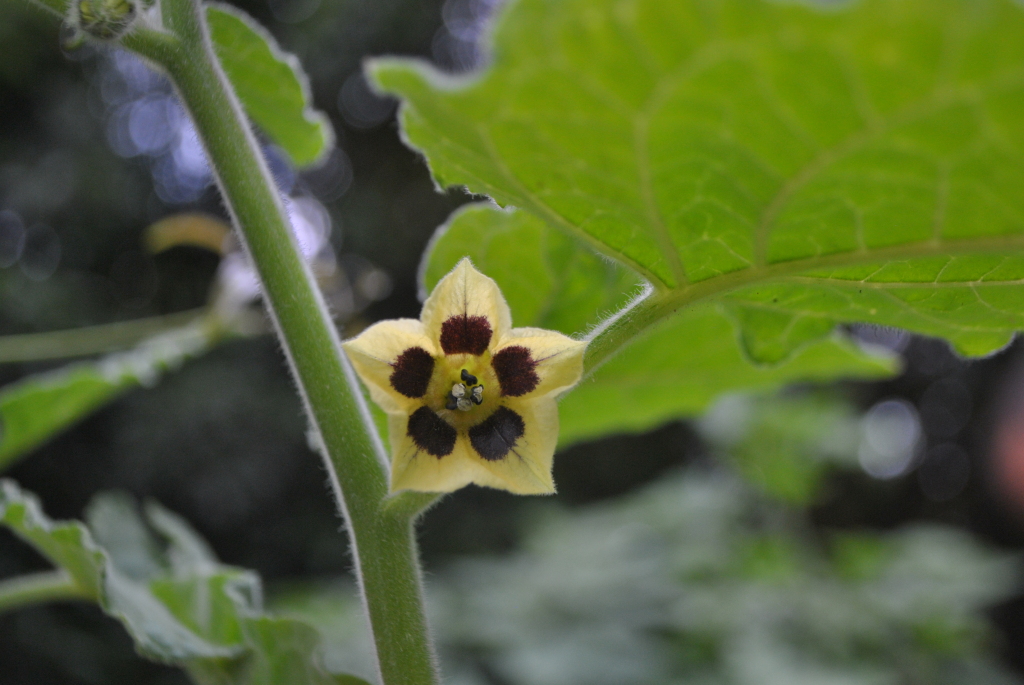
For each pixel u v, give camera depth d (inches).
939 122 5.3
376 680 6.9
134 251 31.1
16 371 26.2
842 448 18.8
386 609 6.3
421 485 6.1
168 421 28.4
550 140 5.6
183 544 8.4
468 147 5.7
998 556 18.9
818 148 5.5
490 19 5.3
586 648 17.2
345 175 34.0
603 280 7.4
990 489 35.4
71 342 10.0
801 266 6.0
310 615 18.4
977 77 5.2
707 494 21.3
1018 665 30.5
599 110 5.4
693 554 19.5
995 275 6.3
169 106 31.4
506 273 7.4
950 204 5.6
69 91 29.0
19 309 26.4
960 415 38.7
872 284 6.4
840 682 15.5
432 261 7.4
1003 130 5.3
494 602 19.2
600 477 35.7
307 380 6.4
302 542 31.2
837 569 19.4
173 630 7.1
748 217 5.8
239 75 7.7
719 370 8.0
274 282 6.4
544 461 6.1
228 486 28.6
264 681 7.0
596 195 5.9
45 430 8.7
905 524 38.0
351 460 6.3
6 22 26.4
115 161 29.6
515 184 5.9
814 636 17.2
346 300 10.2
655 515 20.9
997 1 5.0
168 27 6.4
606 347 6.3
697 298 6.2
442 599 20.0
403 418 6.1
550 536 21.2
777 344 6.9
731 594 18.3
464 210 7.3
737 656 16.4
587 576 19.1
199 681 7.3
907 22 5.1
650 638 18.0
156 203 31.3
